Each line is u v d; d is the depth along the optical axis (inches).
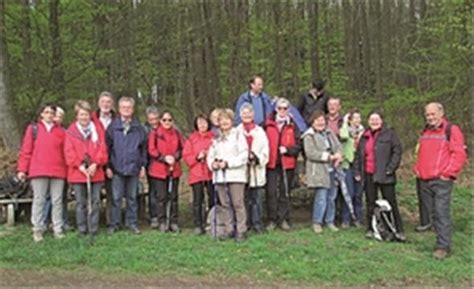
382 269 277.0
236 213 317.4
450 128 298.5
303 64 903.7
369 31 905.5
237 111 358.6
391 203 324.2
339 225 355.6
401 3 872.9
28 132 317.7
